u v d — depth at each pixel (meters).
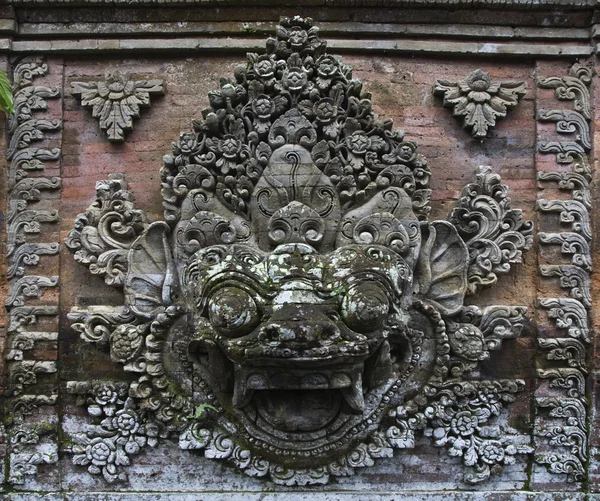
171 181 5.41
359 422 5.24
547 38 6.00
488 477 5.54
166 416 5.38
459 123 5.95
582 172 5.80
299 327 4.55
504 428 5.62
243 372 5.00
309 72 5.48
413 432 5.43
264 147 5.38
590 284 5.68
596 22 5.95
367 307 4.78
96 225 5.52
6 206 5.71
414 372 5.40
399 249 5.25
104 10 5.95
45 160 5.79
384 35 6.02
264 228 5.29
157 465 5.50
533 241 5.78
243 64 5.87
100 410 5.48
